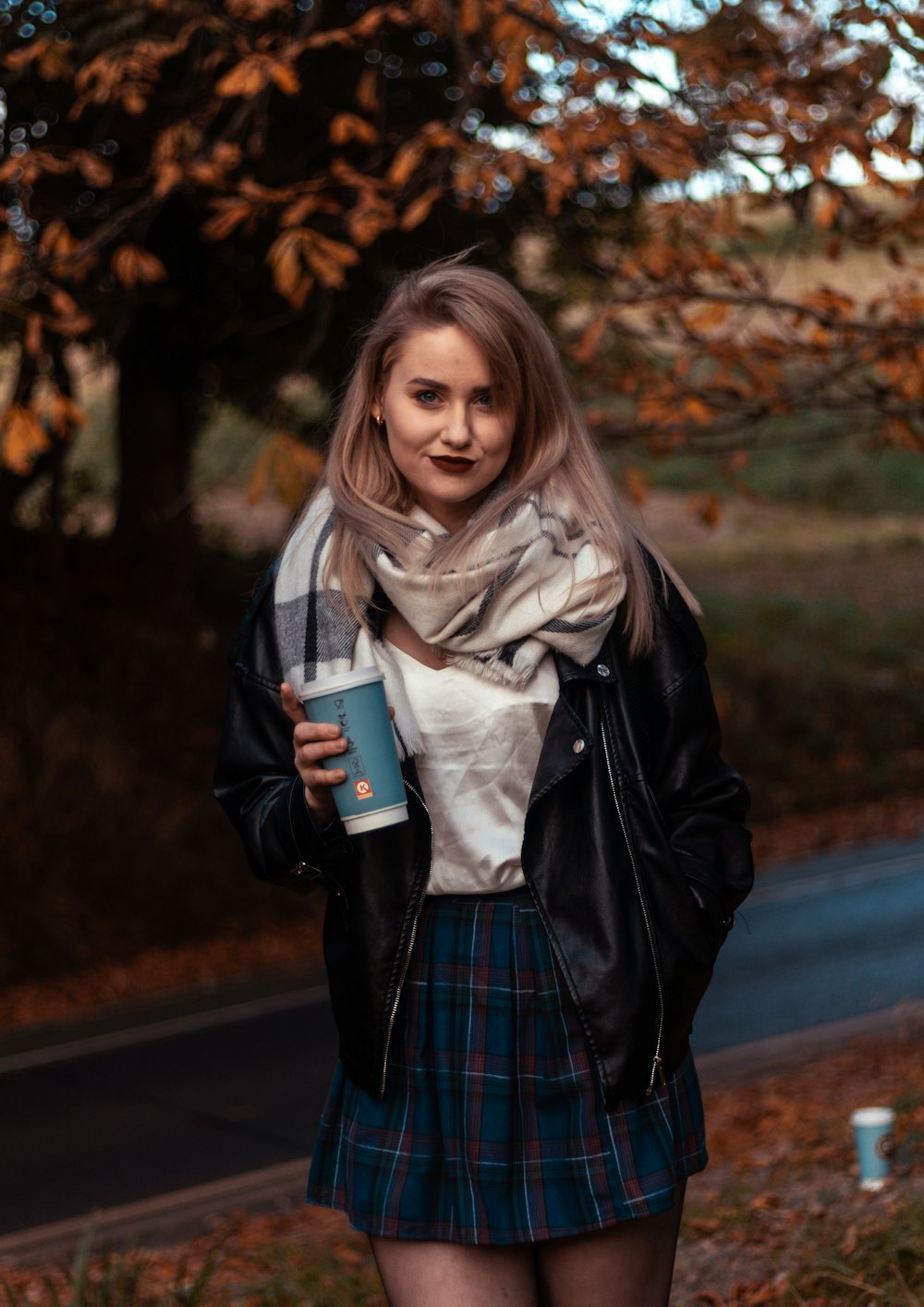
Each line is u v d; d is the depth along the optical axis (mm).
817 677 21578
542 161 5480
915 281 5707
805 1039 8914
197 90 8031
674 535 33219
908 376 5465
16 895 11828
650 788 2191
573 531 2170
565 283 15109
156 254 13344
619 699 2199
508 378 2148
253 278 13688
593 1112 2107
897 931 11961
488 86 5980
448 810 2146
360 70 11461
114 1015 10477
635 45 5516
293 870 2156
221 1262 5234
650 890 2135
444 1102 2125
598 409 6453
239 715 2314
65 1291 4848
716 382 5977
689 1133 2219
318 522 2250
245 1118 7625
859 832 17562
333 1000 2205
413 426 2156
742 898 2266
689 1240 4586
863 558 32375
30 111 10461
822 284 5766
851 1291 3658
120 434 16609
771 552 32375
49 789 12609
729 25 5449
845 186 5406
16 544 16125
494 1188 2088
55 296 5566
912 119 5047
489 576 2080
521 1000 2123
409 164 5324
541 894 2109
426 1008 2150
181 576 16609
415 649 2193
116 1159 7004
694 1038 9117
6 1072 8844
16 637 14523
